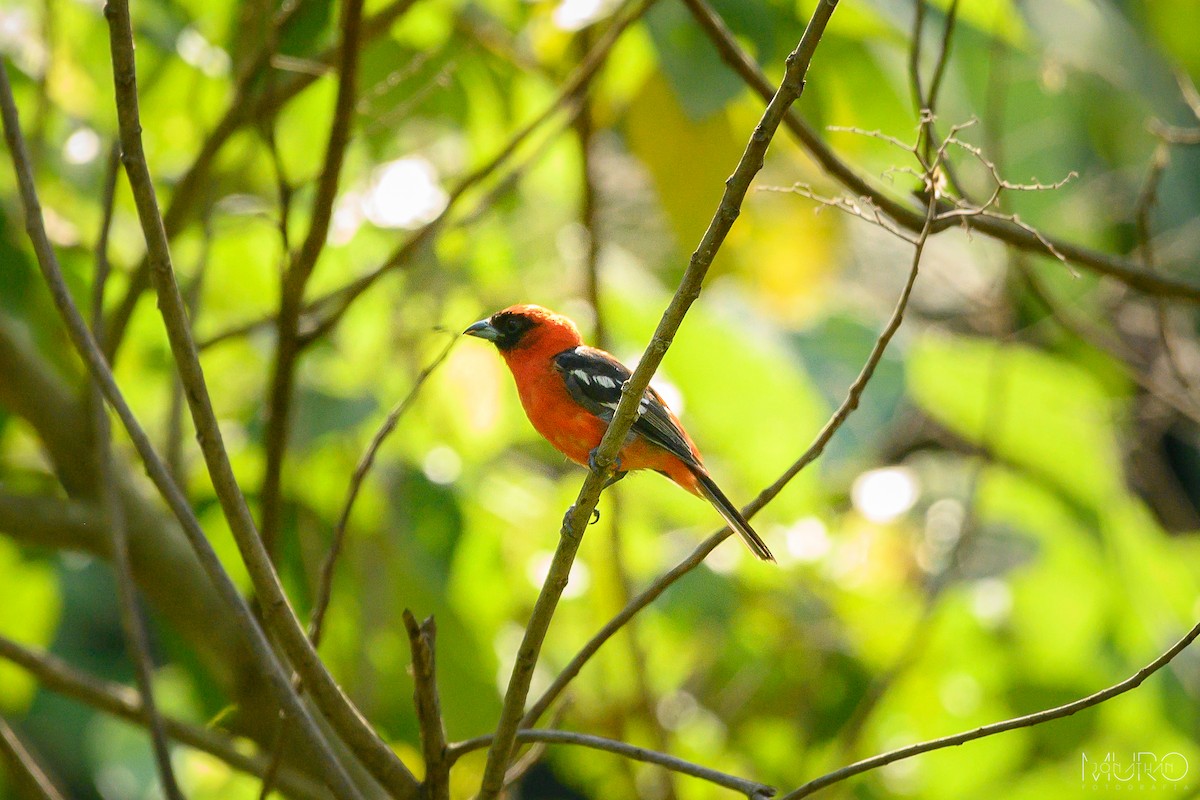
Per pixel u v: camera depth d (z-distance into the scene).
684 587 12.57
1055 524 13.19
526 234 13.14
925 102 8.60
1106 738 12.95
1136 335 15.85
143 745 14.84
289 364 8.45
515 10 11.50
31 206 6.68
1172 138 9.65
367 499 11.67
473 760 11.77
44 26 10.54
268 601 6.30
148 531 9.57
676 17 9.53
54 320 11.34
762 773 12.94
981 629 13.17
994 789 12.84
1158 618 13.02
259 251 12.27
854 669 13.09
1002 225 9.17
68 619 14.96
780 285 12.72
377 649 11.85
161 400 12.33
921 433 16.23
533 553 12.67
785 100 5.40
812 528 12.75
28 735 15.03
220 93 11.53
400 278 12.08
